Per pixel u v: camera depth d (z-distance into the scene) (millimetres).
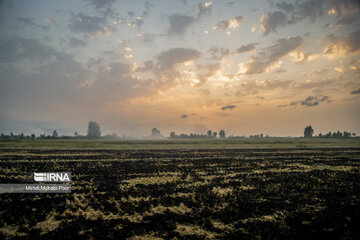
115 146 59469
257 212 10266
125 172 20016
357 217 9672
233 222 9281
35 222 9094
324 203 11539
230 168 22328
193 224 9102
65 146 57438
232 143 76000
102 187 14586
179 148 53188
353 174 18766
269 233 8211
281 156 33844
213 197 12445
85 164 24938
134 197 12438
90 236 8016
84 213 10031
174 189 14000
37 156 32469
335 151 41938
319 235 8094
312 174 18812
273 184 15383
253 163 25938
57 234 8141
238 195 12875
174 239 7773
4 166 22688
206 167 23031
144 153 39094
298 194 13133
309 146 58750
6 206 10781
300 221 9312
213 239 7863
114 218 9664
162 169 21641
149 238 7906
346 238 7863
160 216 9789
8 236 8031
